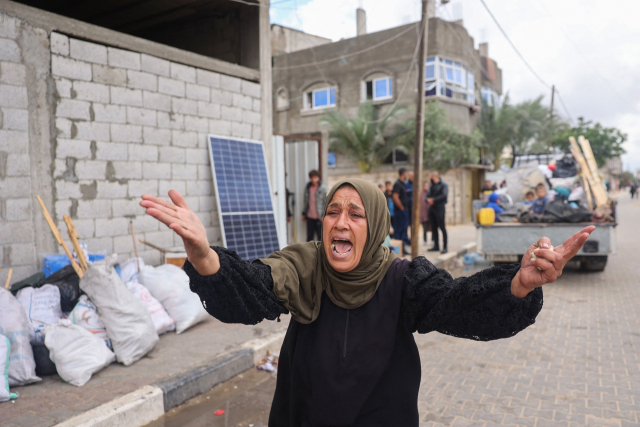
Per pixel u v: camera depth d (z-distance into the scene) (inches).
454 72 789.2
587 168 371.6
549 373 161.6
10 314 140.8
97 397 130.0
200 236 47.1
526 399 142.6
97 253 212.7
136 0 316.2
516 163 564.7
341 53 837.8
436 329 54.9
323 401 56.6
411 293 55.9
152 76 242.2
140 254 235.5
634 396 142.8
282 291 56.3
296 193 401.7
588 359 173.5
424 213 466.9
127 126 230.7
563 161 466.9
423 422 130.0
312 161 392.2
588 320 223.0
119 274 195.3
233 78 289.0
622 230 660.1
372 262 58.5
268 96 312.0
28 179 192.2
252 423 128.6
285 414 62.4
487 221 328.2
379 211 58.1
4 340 132.5
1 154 184.5
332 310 58.8
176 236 251.3
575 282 308.3
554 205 323.3
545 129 956.0
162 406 132.5
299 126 885.2
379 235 58.0
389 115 755.4
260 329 193.5
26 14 191.5
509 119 903.7
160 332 180.7
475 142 772.6
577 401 140.5
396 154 808.3
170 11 332.2
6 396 126.5
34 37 194.4
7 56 186.1
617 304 250.8
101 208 219.8
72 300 167.6
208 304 51.8
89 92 214.2
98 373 145.9
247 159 292.0
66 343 139.8
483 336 50.7
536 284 43.6
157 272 195.0
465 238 529.3
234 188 278.8
